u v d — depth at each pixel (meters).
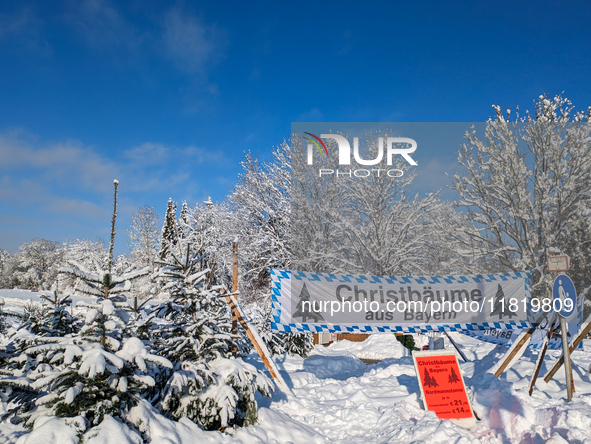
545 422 4.83
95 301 4.34
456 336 14.46
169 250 6.16
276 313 7.05
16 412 4.27
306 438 5.23
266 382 5.54
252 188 24.14
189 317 6.03
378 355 13.30
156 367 4.94
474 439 4.70
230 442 4.61
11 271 59.41
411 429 5.11
